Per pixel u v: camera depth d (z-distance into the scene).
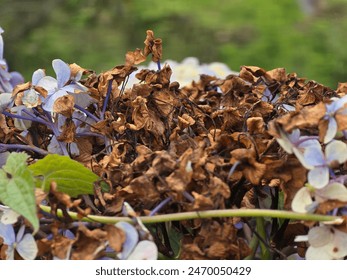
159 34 2.33
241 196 0.54
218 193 0.50
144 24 2.36
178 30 2.35
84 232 0.50
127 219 0.50
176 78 1.11
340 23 2.31
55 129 0.60
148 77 0.61
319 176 0.50
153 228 0.54
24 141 0.61
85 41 2.33
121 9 2.36
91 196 0.57
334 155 0.51
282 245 0.55
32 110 0.61
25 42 2.33
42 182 0.54
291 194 0.52
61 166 0.54
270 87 0.64
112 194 0.53
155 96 0.60
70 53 2.31
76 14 2.36
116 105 0.61
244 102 0.61
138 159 0.53
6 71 0.69
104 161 0.55
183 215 0.50
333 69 2.23
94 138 0.61
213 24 2.34
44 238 0.52
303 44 2.27
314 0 2.36
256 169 0.51
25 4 2.35
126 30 2.37
